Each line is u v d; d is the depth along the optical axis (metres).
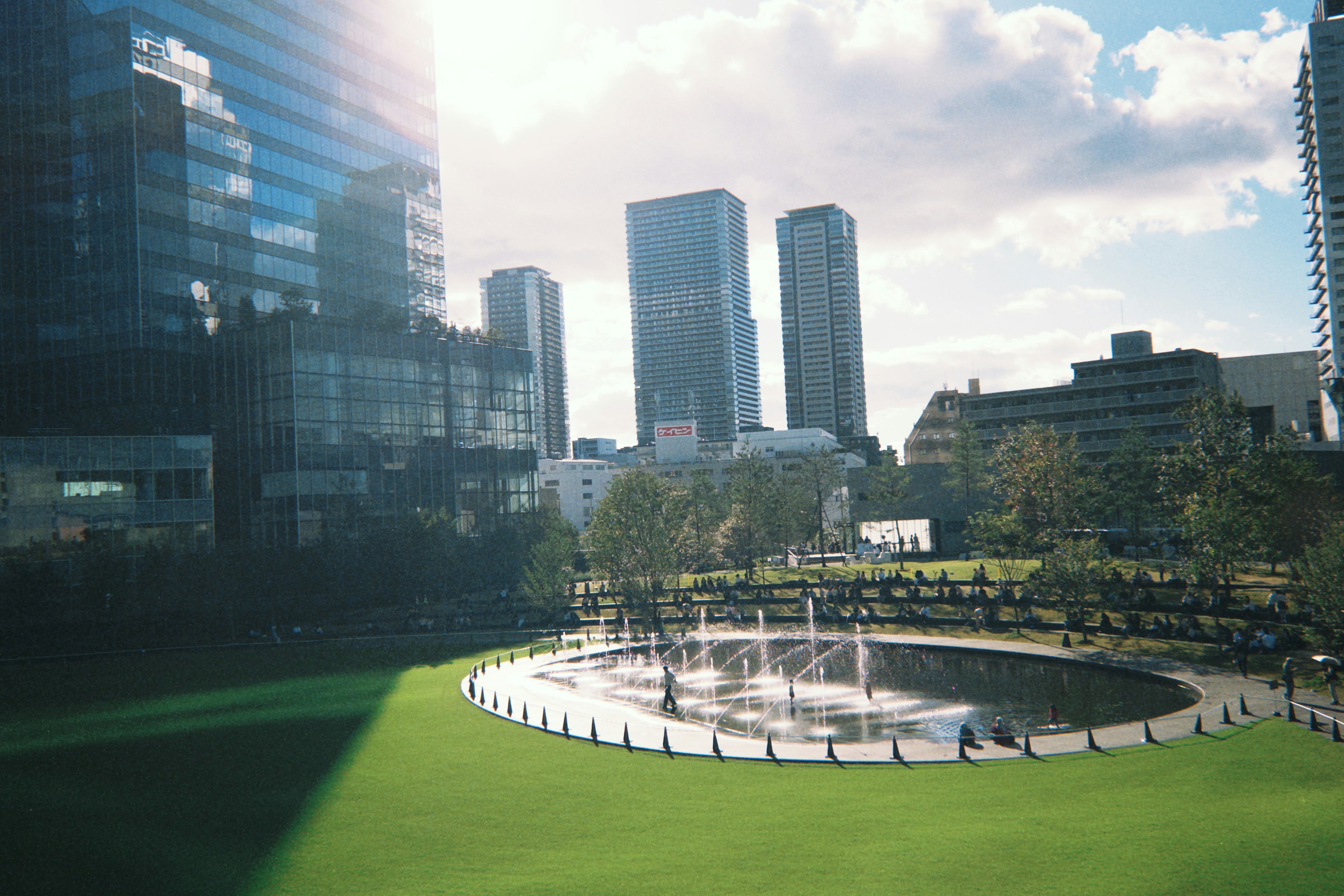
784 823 26.69
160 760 36.31
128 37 95.38
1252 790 28.23
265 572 86.44
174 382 97.94
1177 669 48.97
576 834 26.23
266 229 110.44
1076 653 55.34
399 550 95.12
